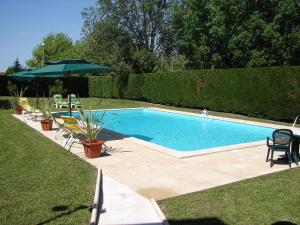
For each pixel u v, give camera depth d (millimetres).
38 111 20266
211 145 14414
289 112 18125
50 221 5605
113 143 12320
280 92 18531
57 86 34438
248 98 20562
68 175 8188
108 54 38531
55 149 11219
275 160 9727
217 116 20828
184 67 38875
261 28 27953
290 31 26984
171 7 38188
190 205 6383
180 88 26297
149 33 40594
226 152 10766
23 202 6430
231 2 28703
